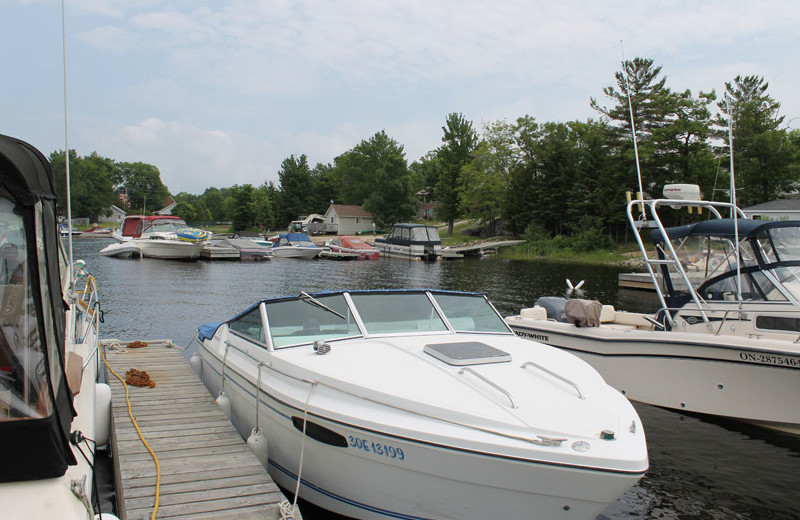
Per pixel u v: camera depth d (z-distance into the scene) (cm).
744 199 4081
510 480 401
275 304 586
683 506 581
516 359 520
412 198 7631
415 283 2595
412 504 445
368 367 492
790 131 4338
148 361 870
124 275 2672
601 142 4866
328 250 4172
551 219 5178
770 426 731
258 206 8419
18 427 254
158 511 424
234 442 552
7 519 252
